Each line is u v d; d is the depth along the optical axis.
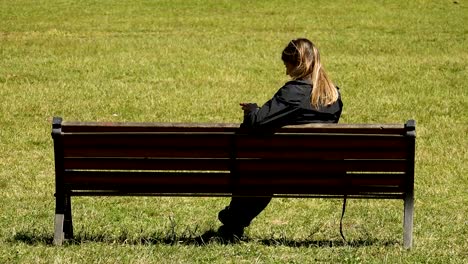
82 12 74.19
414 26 66.25
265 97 39.81
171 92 40.47
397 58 51.38
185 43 57.19
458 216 20.23
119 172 15.42
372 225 18.86
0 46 55.50
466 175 25.77
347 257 14.74
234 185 15.49
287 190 15.51
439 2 79.12
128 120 34.72
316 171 15.38
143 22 68.56
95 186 15.49
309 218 19.95
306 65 15.42
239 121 34.66
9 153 28.31
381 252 15.25
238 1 80.50
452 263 14.68
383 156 15.23
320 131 15.09
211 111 36.38
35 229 17.44
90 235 16.66
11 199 21.86
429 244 16.31
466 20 69.44
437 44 57.41
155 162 15.34
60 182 15.42
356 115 35.78
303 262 14.45
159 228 17.86
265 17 71.31
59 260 14.05
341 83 43.34
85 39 59.19
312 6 77.31
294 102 15.20
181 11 74.94
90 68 47.19
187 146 15.27
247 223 16.27
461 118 35.41
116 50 53.94
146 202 21.73
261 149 15.28
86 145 15.25
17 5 78.31
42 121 33.94
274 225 18.89
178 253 14.86
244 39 59.47
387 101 38.56
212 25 67.19
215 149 15.29
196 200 22.16
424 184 24.61
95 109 36.56
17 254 14.70
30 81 43.28
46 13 73.62
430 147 29.62
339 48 55.69
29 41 57.78
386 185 15.42
